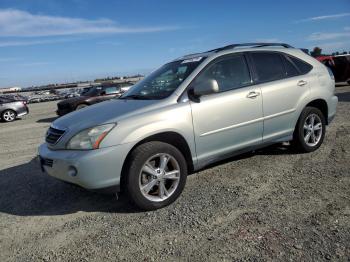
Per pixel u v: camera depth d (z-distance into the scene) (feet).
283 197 14.74
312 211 13.25
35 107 117.29
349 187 15.19
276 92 18.35
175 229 12.88
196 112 15.66
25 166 23.89
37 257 11.98
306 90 19.63
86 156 13.64
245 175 17.71
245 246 11.28
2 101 66.69
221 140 16.58
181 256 11.11
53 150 15.10
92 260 11.43
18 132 45.68
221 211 13.96
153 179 14.61
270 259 10.46
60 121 15.94
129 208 15.16
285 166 18.52
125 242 12.34
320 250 10.69
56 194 17.74
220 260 10.68
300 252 10.68
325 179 16.31
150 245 11.96
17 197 17.87
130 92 18.33
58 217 15.02
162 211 14.52
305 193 14.94
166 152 14.74
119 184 14.15
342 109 35.83
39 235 13.55
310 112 19.98
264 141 18.34
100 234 13.10
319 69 20.77
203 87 15.97
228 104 16.58
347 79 69.87
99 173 13.74
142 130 14.29
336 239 11.21
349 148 20.84
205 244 11.66
